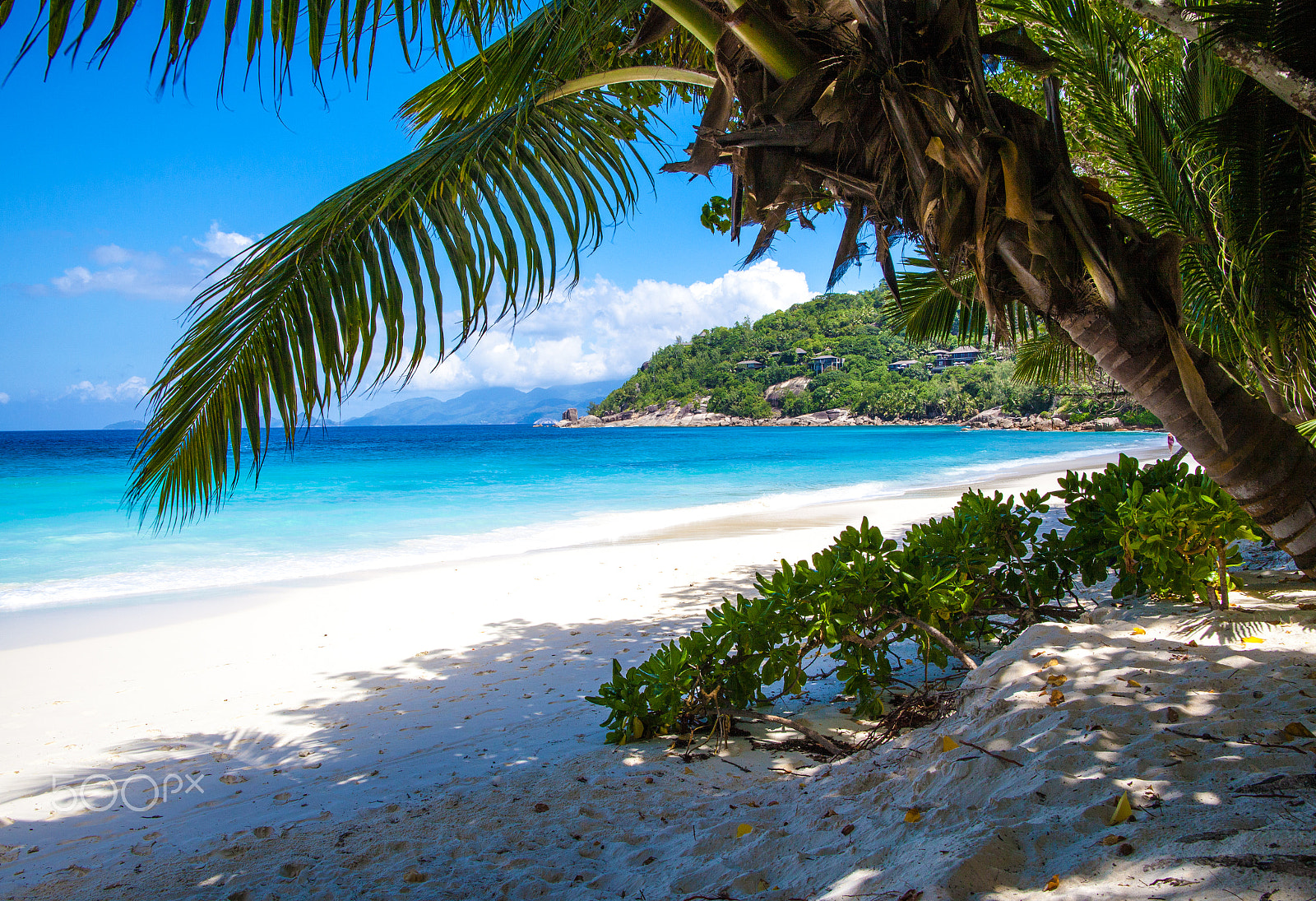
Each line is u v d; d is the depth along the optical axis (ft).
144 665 20.13
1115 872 5.12
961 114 8.85
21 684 18.56
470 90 12.45
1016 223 9.37
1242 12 9.77
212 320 8.61
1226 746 6.95
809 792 8.97
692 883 7.07
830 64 9.18
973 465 104.12
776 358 606.14
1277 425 10.99
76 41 4.99
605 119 12.37
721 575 29.94
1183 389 10.60
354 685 18.07
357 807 10.87
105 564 37.32
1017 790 6.95
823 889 6.21
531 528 48.83
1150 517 11.93
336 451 186.80
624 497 69.15
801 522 47.03
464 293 9.86
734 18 9.25
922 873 5.72
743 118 10.15
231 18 5.62
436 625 23.72
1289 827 5.20
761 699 13.23
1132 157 15.78
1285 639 9.86
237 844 9.53
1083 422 295.48
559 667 18.61
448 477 97.81
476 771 12.11
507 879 7.91
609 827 9.17
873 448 175.63
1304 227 11.57
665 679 12.07
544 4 11.36
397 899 7.66
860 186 9.53
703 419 584.81
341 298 9.13
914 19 8.90
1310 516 11.04
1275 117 11.38
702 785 10.38
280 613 26.02
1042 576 13.82
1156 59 16.10
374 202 9.60
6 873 9.41
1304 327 12.41
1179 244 10.14
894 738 10.53
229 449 8.52
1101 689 9.03
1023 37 9.86
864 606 11.85
